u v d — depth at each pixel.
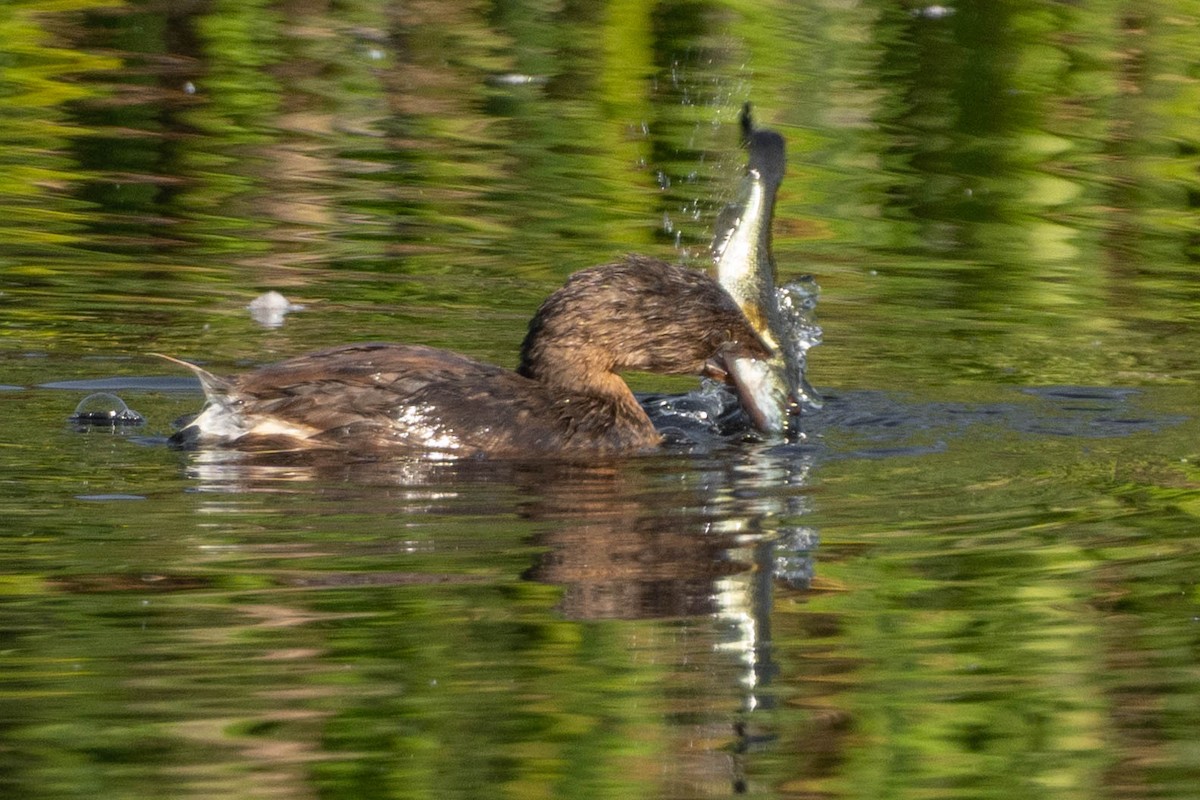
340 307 15.20
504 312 15.26
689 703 7.79
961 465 11.26
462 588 8.88
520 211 18.36
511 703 7.72
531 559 9.27
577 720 7.54
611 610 8.66
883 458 11.41
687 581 9.05
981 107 21.89
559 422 11.45
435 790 7.00
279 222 17.80
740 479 10.87
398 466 10.88
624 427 11.69
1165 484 10.84
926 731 7.61
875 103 21.80
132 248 16.70
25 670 7.86
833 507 10.30
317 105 21.70
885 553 9.52
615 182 19.39
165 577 8.89
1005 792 7.18
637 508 10.19
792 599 8.86
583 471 10.94
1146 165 20.25
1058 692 7.98
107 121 20.64
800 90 22.27
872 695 7.93
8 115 20.62
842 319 15.37
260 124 20.94
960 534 9.84
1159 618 8.72
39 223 17.28
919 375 13.73
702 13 24.81
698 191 19.09
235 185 18.83
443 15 25.03
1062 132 21.11
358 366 11.37
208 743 7.29
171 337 14.09
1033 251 17.69
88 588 8.73
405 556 9.27
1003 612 8.78
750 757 7.34
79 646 8.09
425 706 7.66
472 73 22.91
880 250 17.61
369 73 22.92
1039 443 11.81
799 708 7.79
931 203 18.98
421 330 14.62
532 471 10.90
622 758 7.25
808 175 19.64
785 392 12.20
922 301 15.98
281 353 13.73
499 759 7.26
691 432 12.07
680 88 22.34
